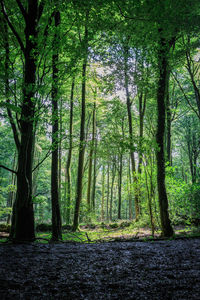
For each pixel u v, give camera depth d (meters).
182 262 4.84
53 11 7.03
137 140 9.66
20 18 8.08
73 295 3.21
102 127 26.17
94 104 19.67
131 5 5.18
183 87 20.02
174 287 3.40
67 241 9.20
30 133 7.20
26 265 4.58
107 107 17.97
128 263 4.88
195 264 4.62
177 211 12.91
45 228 14.81
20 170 7.18
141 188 13.20
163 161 9.87
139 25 5.84
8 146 22.61
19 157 7.19
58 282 3.71
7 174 27.06
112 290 3.38
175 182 12.18
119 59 9.27
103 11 6.42
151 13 5.07
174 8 5.10
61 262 4.96
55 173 10.11
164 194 9.73
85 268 4.52
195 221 12.38
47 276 3.99
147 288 3.42
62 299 3.07
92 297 3.14
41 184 33.31
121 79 10.05
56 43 6.71
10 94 8.09
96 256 5.60
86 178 31.88
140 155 10.55
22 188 7.22
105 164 28.86
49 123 7.49
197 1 6.28
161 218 9.70
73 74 7.44
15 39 8.27
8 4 7.71
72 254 5.85
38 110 7.06
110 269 4.43
